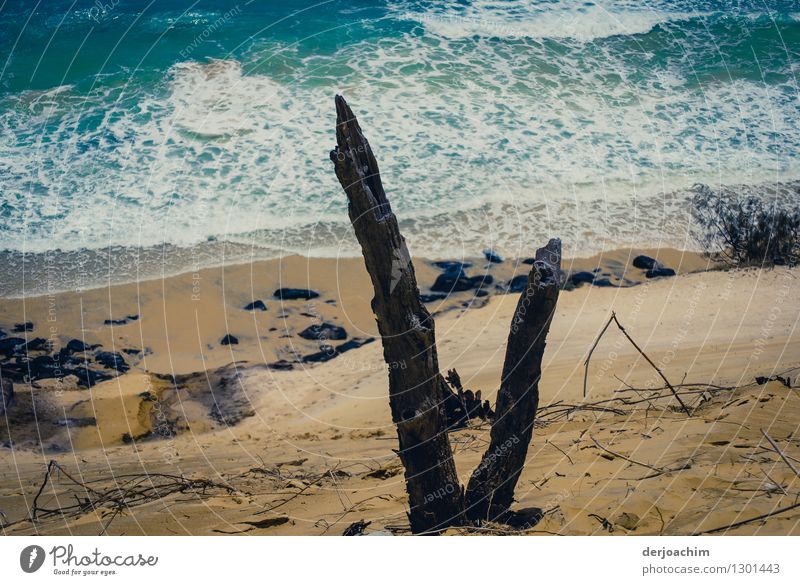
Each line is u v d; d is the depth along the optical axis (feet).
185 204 51.47
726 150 59.06
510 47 71.41
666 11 78.23
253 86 64.69
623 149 58.59
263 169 55.06
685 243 48.29
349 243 47.96
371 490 22.54
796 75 68.90
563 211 51.31
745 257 46.55
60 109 61.87
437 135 58.90
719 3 80.74
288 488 23.54
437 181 53.98
